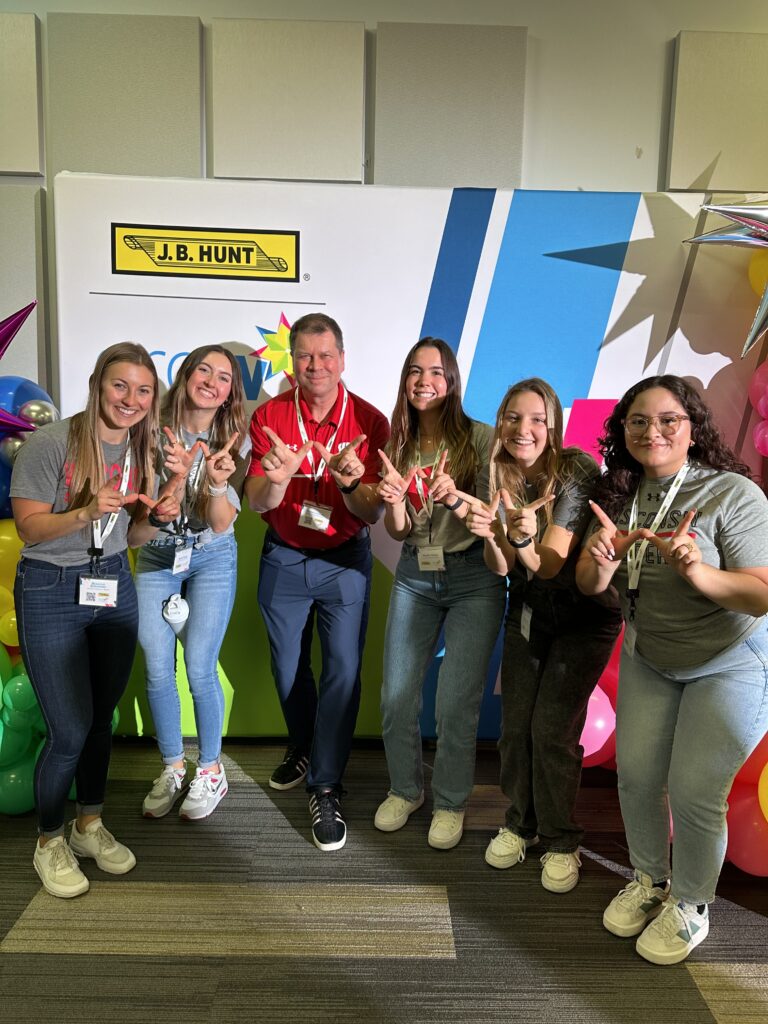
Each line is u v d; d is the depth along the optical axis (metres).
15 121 2.95
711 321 2.89
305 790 2.69
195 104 2.95
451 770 2.35
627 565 1.90
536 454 2.07
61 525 1.79
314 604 2.55
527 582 2.16
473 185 3.01
